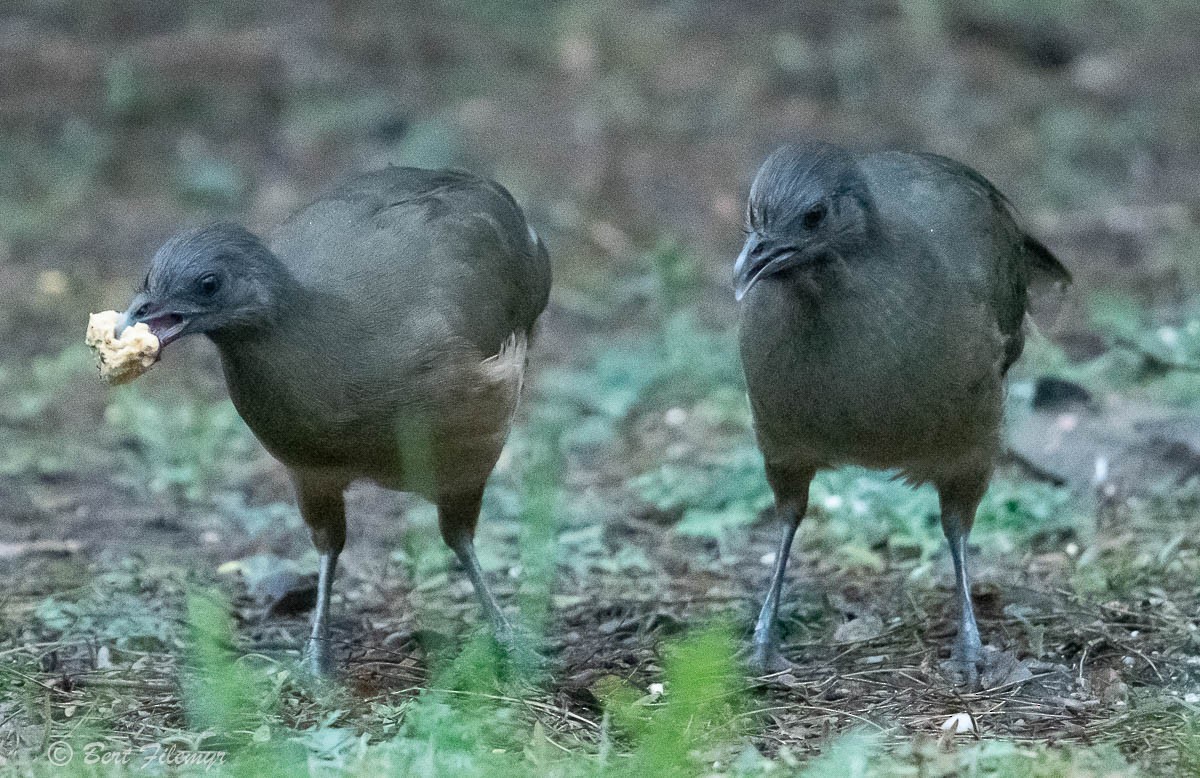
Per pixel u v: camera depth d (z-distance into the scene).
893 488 13.38
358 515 14.61
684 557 13.26
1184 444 14.01
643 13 28.59
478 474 11.13
